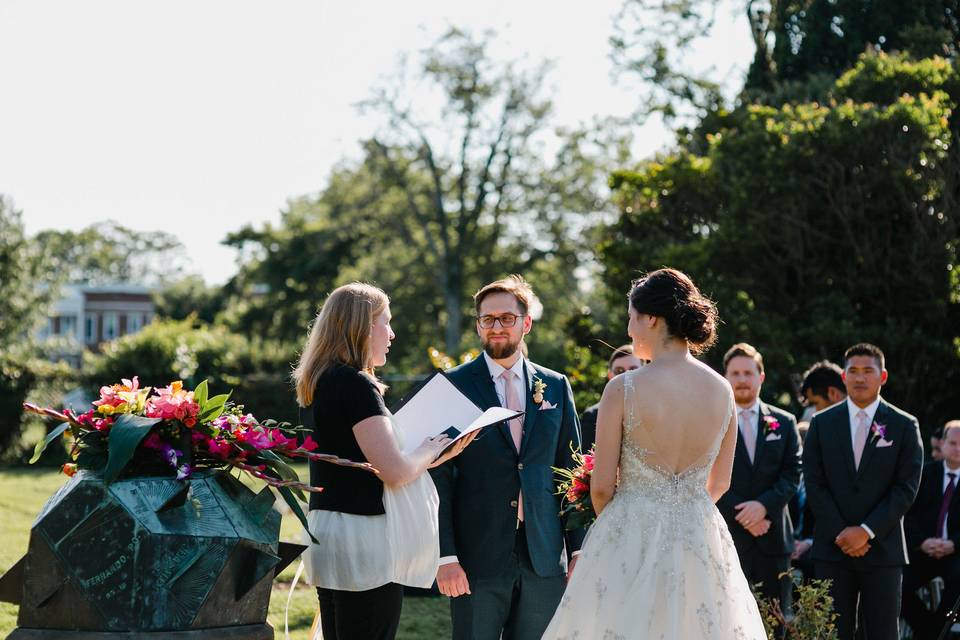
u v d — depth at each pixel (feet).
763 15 69.87
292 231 142.41
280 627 22.04
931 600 23.62
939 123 46.73
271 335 135.64
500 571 15.05
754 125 50.37
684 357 12.87
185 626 10.57
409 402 14.05
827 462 20.43
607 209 122.31
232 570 11.02
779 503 20.10
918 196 46.80
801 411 48.80
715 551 12.60
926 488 23.82
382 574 12.63
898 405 47.06
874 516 19.67
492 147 124.47
